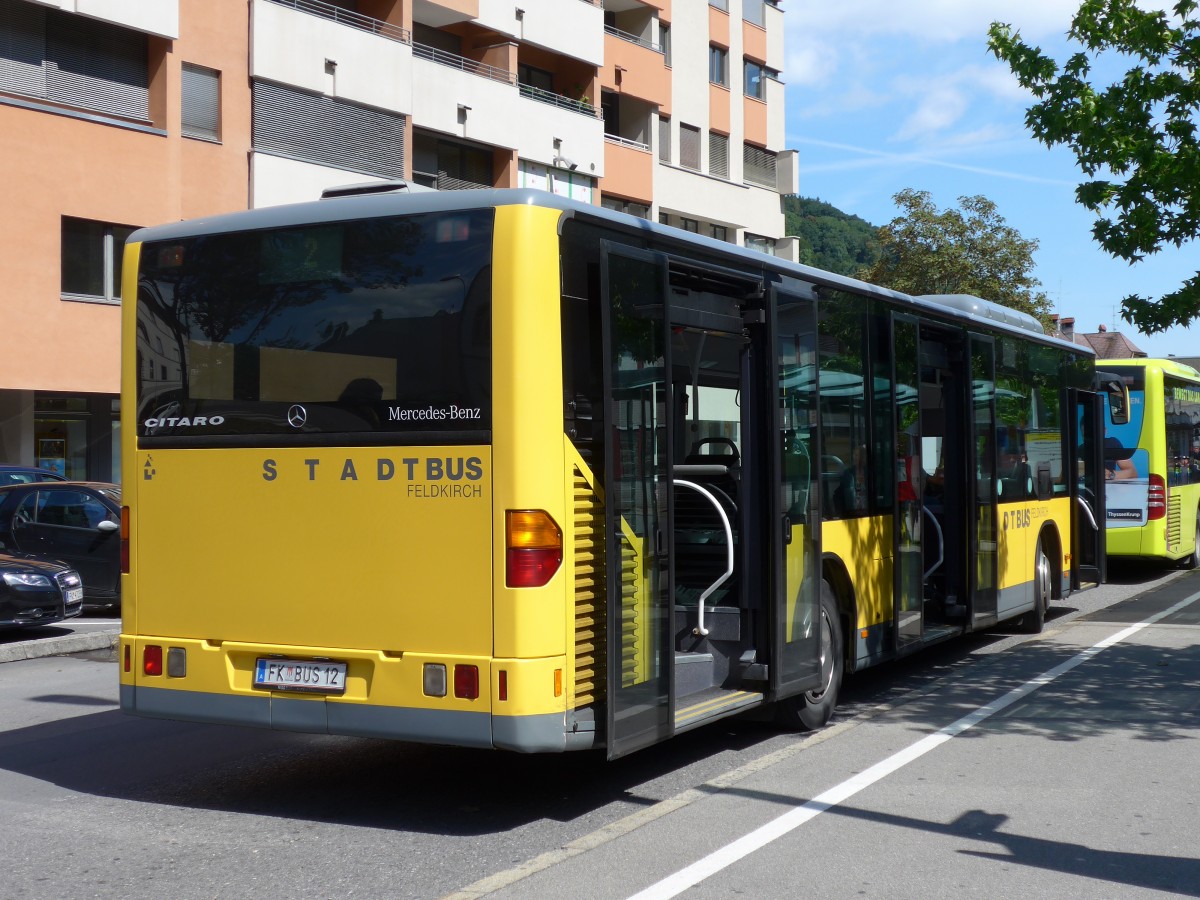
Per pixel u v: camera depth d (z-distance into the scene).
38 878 5.86
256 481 6.98
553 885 5.65
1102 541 16.55
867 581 9.84
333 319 6.85
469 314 6.50
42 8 24.03
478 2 33.81
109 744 8.84
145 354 7.36
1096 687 10.77
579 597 6.50
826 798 7.16
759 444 8.28
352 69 29.08
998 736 8.85
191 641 7.11
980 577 12.11
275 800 7.29
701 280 7.77
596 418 6.68
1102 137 13.66
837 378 9.37
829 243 93.75
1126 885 5.70
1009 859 6.06
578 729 6.45
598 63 38.12
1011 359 13.36
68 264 24.34
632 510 6.82
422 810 7.05
